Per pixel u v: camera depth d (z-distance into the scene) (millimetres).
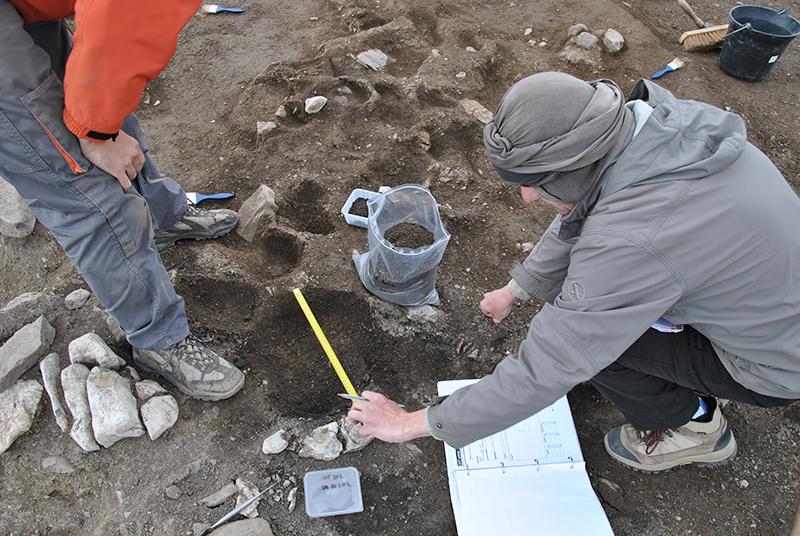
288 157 2850
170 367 2061
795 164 3211
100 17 1333
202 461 1962
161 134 3066
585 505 1919
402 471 2012
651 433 2006
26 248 2525
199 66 3463
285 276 2385
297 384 2203
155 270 1873
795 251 1425
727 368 1674
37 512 1856
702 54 3846
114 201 1705
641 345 1748
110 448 1957
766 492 2043
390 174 2896
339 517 1894
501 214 2789
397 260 2168
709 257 1361
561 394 1450
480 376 2312
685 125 1397
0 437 1925
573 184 1441
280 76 3242
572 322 1388
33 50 1486
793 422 2211
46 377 2033
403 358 2303
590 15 3934
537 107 1352
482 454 2018
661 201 1337
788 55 3936
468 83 3354
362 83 3211
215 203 2727
